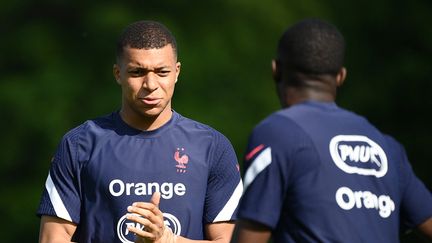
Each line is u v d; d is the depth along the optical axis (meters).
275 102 60.50
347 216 14.11
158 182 17.66
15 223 58.44
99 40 59.88
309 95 14.53
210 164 17.94
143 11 60.72
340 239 14.03
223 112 58.88
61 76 59.03
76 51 59.97
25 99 58.12
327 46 14.41
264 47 61.44
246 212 14.15
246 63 61.03
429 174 63.34
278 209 14.13
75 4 60.72
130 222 17.50
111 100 58.34
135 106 17.55
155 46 17.42
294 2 62.62
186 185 17.73
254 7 61.72
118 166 17.64
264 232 14.11
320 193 14.09
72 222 17.67
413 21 64.50
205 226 18.05
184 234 17.67
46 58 59.75
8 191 58.38
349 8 64.19
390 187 14.52
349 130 14.48
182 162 17.80
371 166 14.44
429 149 63.16
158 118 17.89
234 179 18.09
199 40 60.59
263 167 14.12
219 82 59.88
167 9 61.03
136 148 17.77
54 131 57.59
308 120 14.34
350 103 62.62
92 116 58.06
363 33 64.56
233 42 61.03
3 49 60.03
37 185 58.34
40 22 60.66
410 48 64.94
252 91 60.28
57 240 17.56
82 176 17.72
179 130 18.02
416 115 63.25
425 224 14.84
